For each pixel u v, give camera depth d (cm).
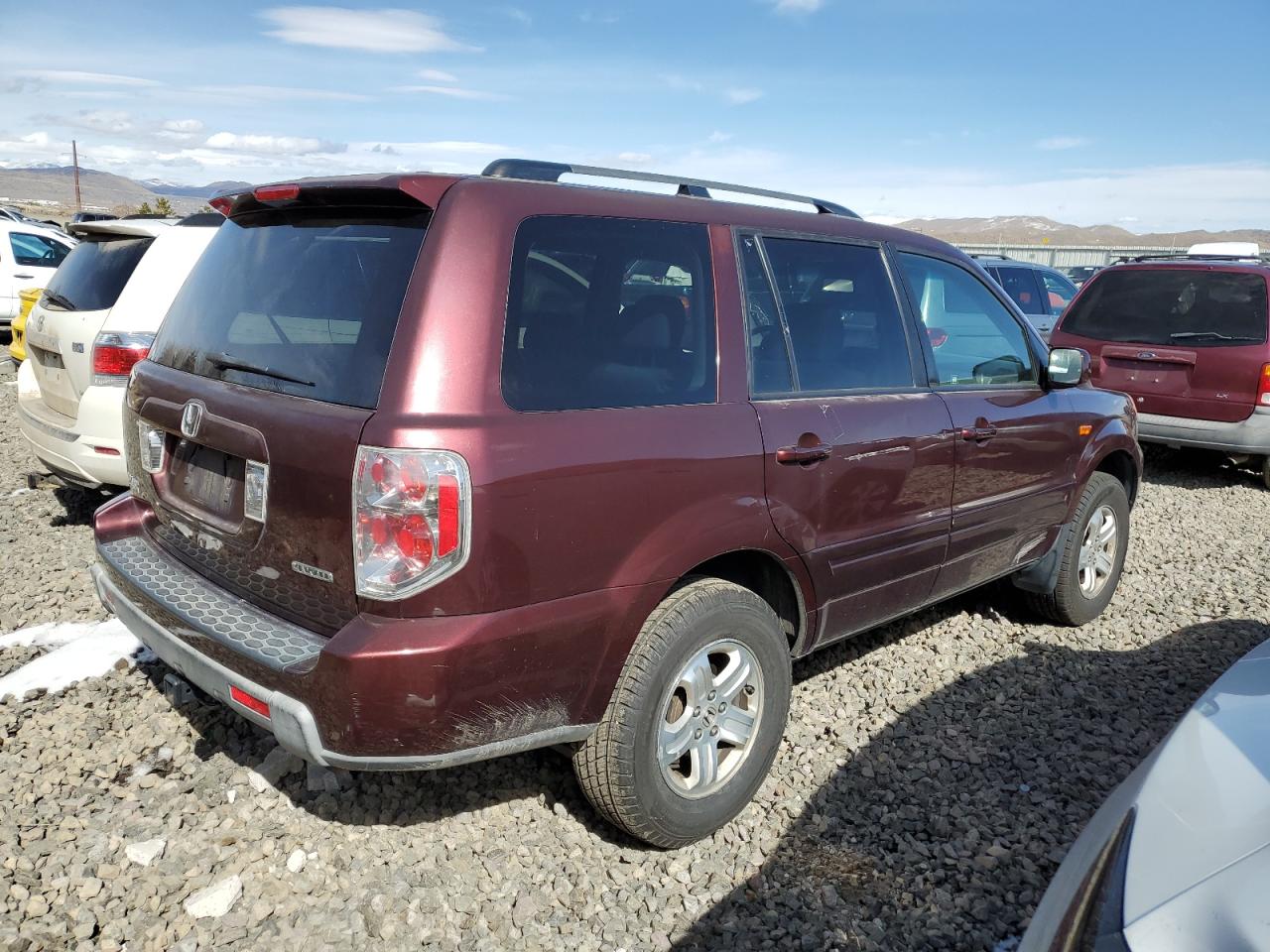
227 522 277
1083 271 2517
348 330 250
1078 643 474
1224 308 827
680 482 273
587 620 255
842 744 362
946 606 518
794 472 307
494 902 272
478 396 238
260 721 249
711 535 282
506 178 265
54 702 371
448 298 240
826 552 325
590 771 274
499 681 241
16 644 422
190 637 266
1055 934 172
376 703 228
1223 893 156
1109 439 479
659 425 271
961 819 318
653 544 268
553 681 252
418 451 226
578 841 301
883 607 366
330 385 247
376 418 231
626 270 279
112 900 265
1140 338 867
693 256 299
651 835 285
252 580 268
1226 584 574
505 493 235
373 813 308
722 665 304
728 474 286
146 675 395
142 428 323
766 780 337
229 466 277
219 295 304
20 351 894
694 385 290
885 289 367
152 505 322
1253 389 803
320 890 274
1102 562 499
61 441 536
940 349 388
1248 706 212
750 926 267
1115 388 878
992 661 445
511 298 250
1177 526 714
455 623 233
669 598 281
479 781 329
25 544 559
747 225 320
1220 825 173
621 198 287
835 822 315
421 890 274
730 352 300
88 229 582
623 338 274
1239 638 484
